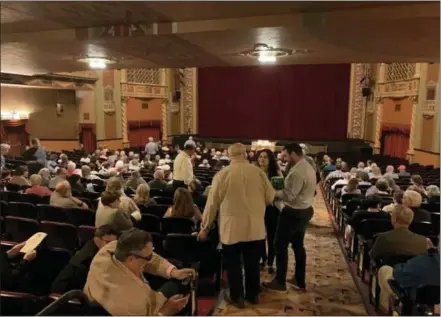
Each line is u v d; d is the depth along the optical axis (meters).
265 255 4.10
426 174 9.21
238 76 17.58
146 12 3.43
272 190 3.22
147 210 4.38
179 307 2.23
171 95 18.25
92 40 4.21
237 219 3.08
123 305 1.99
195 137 18.30
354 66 16.19
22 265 2.66
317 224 6.18
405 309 2.51
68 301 1.81
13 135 13.33
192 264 3.03
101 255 2.11
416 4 3.06
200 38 4.04
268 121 17.50
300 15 3.38
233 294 3.25
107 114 14.84
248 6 3.21
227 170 3.11
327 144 16.28
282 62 6.05
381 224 3.81
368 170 8.19
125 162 9.92
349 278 3.92
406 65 13.22
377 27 3.46
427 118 11.90
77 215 4.17
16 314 1.94
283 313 3.17
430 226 3.72
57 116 14.16
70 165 7.03
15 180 6.35
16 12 3.44
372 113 16.02
